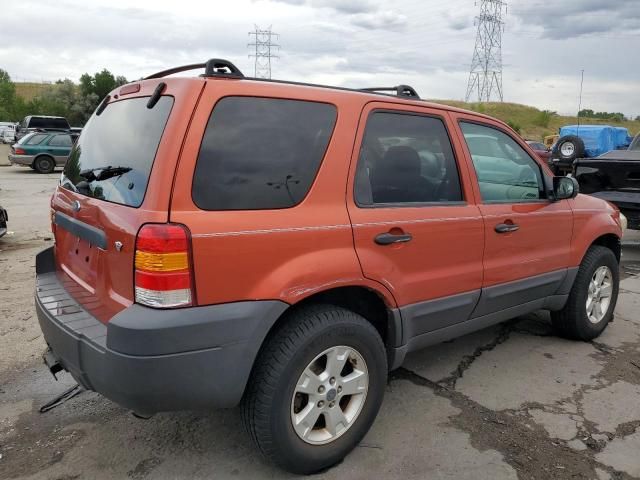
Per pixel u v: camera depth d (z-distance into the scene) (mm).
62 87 63875
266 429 2533
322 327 2615
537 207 3920
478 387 3719
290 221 2547
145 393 2254
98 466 2818
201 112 2387
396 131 3117
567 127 20891
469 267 3418
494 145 3760
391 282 2941
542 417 3332
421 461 2883
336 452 2799
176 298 2258
